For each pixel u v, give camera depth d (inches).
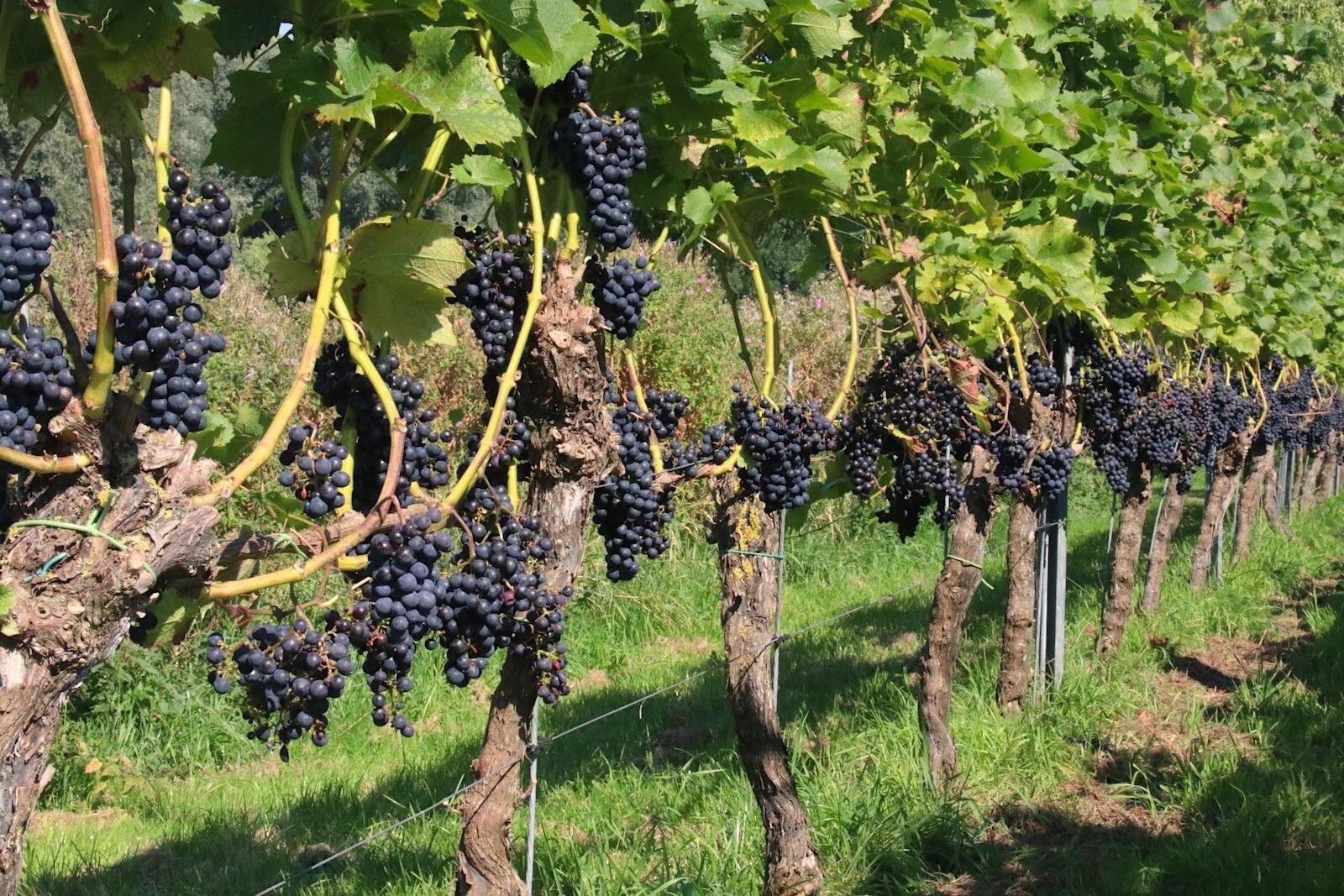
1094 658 338.6
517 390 119.6
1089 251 213.3
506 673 128.3
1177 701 305.3
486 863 127.9
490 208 122.1
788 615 426.6
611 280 120.0
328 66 97.1
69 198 386.6
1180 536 578.9
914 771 230.7
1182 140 290.5
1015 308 233.8
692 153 140.8
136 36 81.3
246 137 103.0
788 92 148.3
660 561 425.1
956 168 198.1
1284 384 479.2
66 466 69.0
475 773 128.7
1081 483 709.3
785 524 195.2
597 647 374.9
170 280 71.1
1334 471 775.1
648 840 200.7
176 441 72.1
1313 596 427.2
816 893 178.7
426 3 96.5
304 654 84.1
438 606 101.0
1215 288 328.5
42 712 67.2
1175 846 210.7
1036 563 300.0
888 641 383.6
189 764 289.4
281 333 346.3
